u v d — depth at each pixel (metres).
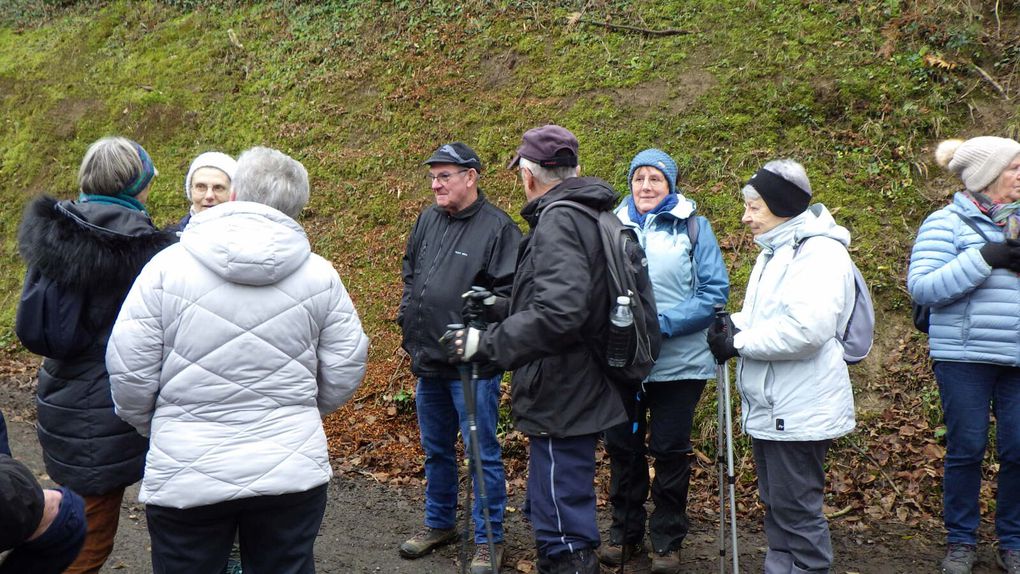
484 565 4.04
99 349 3.09
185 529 2.52
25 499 1.85
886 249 5.46
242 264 2.49
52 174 8.80
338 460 5.36
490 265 4.09
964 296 3.81
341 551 4.27
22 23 10.87
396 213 6.93
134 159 3.24
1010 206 3.75
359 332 2.83
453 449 4.30
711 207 5.96
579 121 6.76
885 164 5.83
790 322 3.22
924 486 4.53
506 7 7.91
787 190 3.37
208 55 9.11
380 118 7.61
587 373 3.13
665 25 7.10
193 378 2.49
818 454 3.35
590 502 3.21
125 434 3.10
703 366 3.94
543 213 3.12
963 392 3.84
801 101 6.25
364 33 8.46
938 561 4.01
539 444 3.21
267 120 8.13
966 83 6.03
